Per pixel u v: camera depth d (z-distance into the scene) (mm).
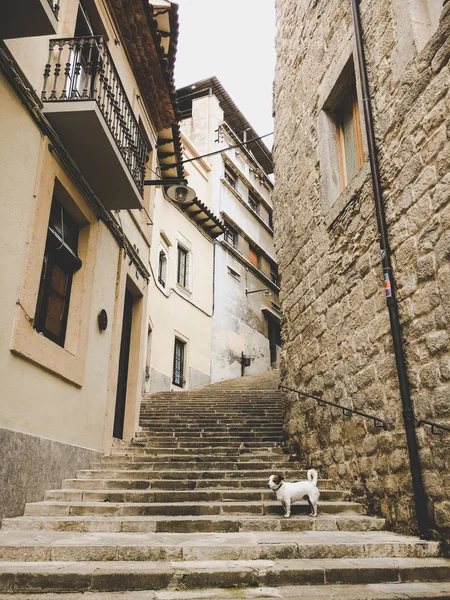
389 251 5223
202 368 18922
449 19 4520
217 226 21047
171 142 12133
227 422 9844
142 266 9820
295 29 8844
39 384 5453
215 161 23016
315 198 7375
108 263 7789
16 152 5082
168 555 3734
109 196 7172
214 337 20156
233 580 3322
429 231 4598
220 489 6031
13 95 5055
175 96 10312
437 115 4613
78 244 6938
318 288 7023
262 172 27859
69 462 6094
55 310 6273
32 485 5168
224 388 15078
